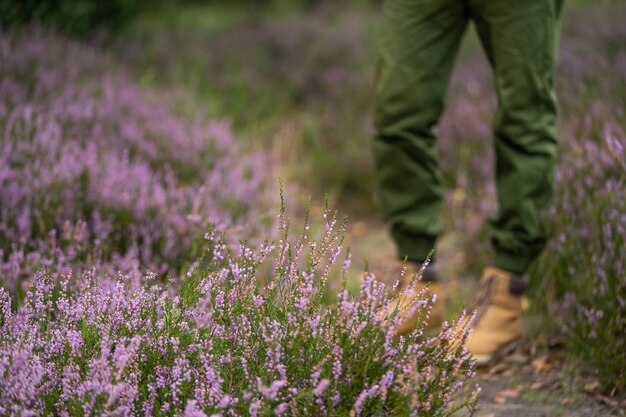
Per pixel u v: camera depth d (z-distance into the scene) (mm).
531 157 2816
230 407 1906
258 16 9461
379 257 4148
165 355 2043
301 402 1919
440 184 2971
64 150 3617
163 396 1958
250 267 2158
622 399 2650
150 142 4258
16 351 1945
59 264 2658
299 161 5699
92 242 3197
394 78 2801
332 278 3410
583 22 6453
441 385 2006
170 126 4605
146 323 2111
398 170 2887
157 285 2328
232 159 4500
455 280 3777
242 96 6602
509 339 2953
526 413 2588
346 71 7324
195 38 7504
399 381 1899
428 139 2902
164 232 3283
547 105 2832
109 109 4445
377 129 2914
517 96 2770
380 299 2104
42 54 4816
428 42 2770
